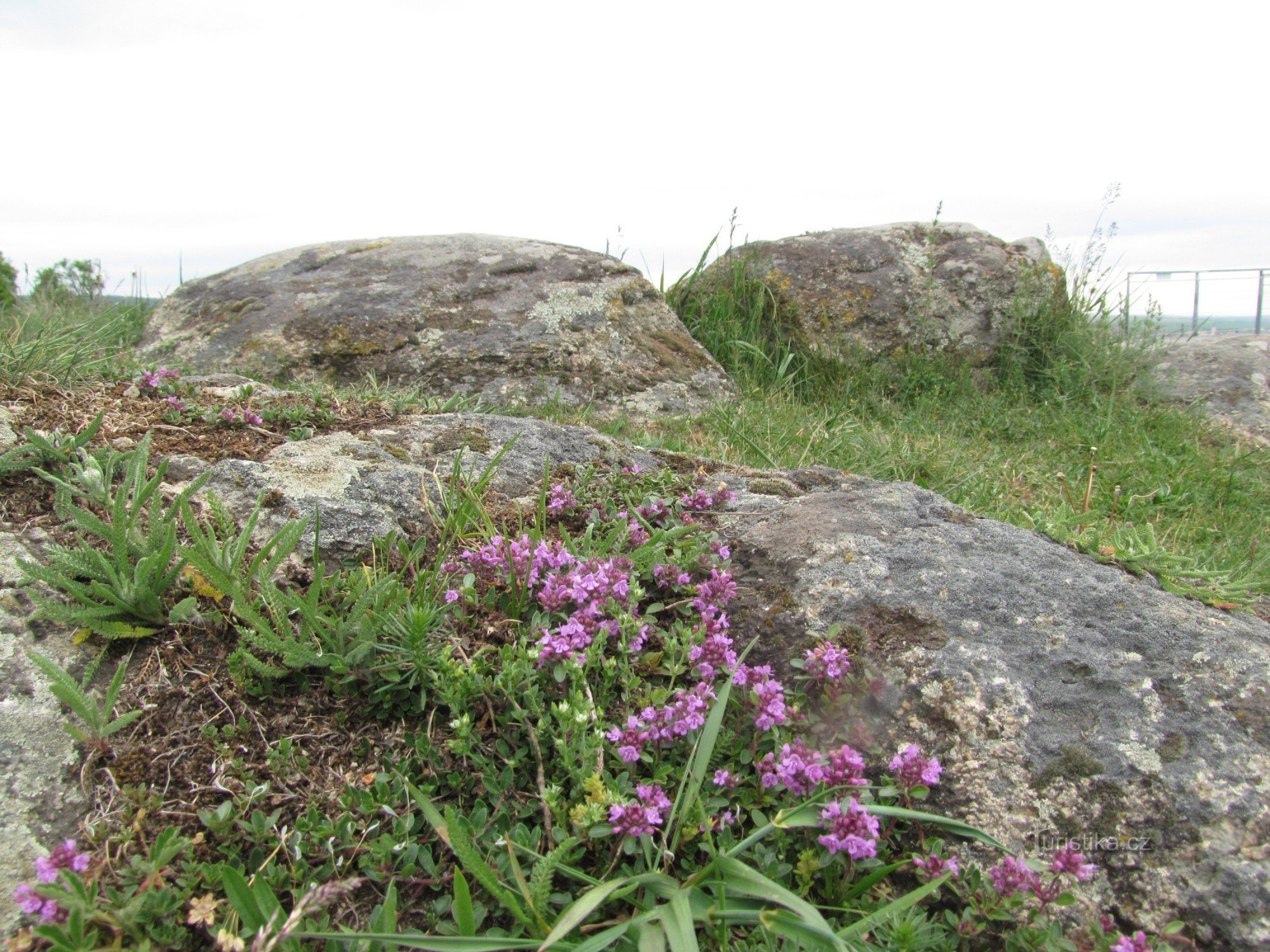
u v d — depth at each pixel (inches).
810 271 291.6
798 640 94.4
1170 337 343.9
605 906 70.6
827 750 84.3
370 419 135.7
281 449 115.7
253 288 249.6
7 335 149.0
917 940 68.5
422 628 81.0
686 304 290.4
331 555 98.7
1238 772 77.5
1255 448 256.7
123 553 85.8
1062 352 293.6
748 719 84.5
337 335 226.7
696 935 67.9
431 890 72.2
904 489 121.7
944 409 265.4
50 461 103.9
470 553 97.5
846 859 74.5
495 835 74.4
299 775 77.7
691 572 105.4
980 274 289.6
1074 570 102.0
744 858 73.9
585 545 104.5
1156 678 86.4
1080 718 84.0
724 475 134.9
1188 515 198.8
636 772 79.9
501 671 84.5
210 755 77.7
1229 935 69.1
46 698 78.2
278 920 62.3
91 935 61.1
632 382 231.6
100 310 298.0
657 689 89.1
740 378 262.4
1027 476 213.0
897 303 284.0
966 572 100.0
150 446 110.6
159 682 82.3
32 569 82.8
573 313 236.2
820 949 64.4
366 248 266.2
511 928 67.7
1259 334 343.0
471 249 257.6
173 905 65.6
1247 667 86.1
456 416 137.8
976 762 82.2
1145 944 66.1
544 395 220.2
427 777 79.0
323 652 84.2
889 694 87.8
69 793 72.7
